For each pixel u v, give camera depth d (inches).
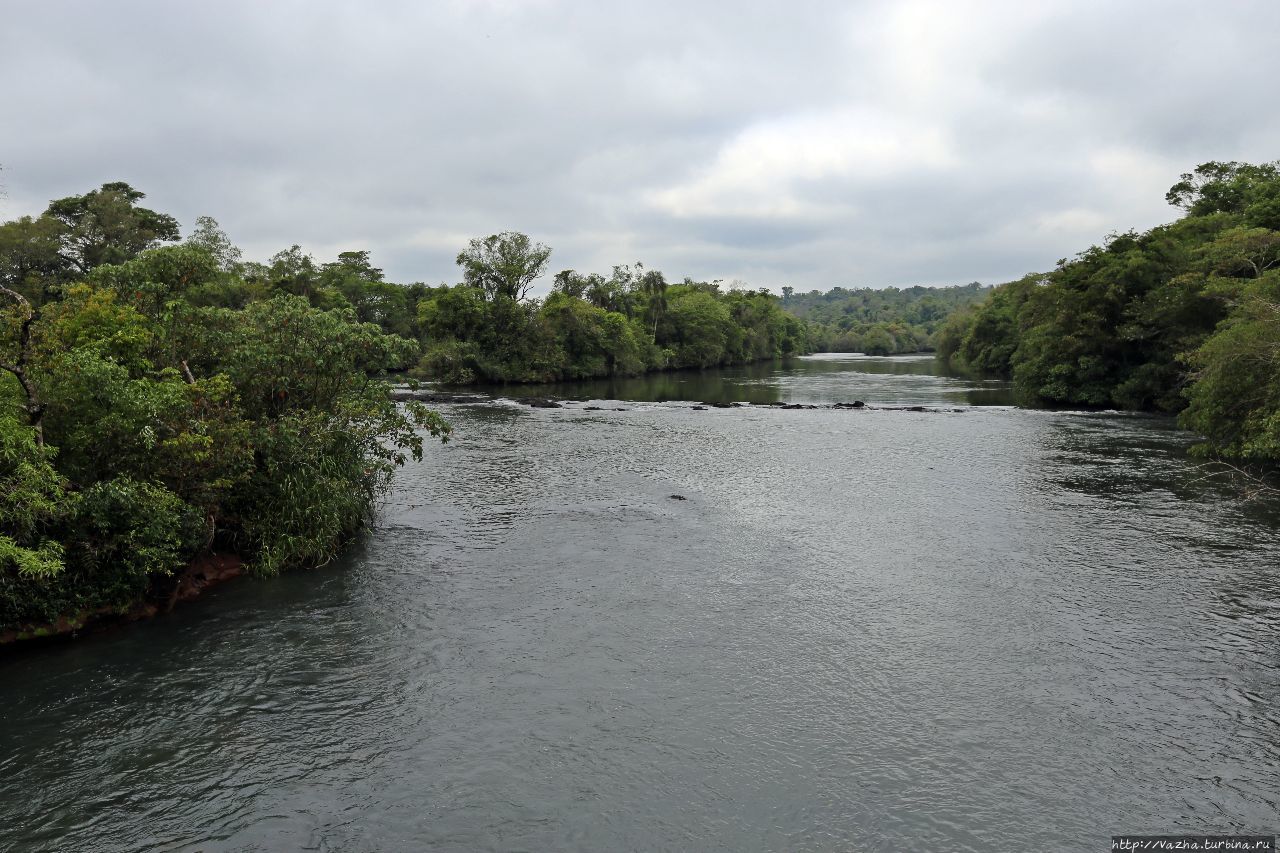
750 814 371.9
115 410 610.2
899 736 438.9
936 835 357.1
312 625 592.1
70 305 743.7
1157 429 1690.5
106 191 3021.7
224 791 388.8
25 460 514.9
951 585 681.0
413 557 760.3
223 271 2945.4
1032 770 406.3
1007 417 1953.7
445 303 3472.0
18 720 449.7
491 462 1280.8
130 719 453.7
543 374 3575.3
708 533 849.5
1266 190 2182.6
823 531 857.5
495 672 517.0
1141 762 412.5
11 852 341.7
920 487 1090.1
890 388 3117.6
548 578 701.3
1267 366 1146.7
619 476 1167.6
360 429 815.1
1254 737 435.2
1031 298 2659.9
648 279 4936.0
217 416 679.1
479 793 388.2
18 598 525.7
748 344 5762.8
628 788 391.9
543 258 3969.0
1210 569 717.3
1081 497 1018.1
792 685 498.3
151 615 605.3
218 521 724.0
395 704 474.9
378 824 364.8
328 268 4468.5
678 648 553.6
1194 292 1897.1
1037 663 527.2
